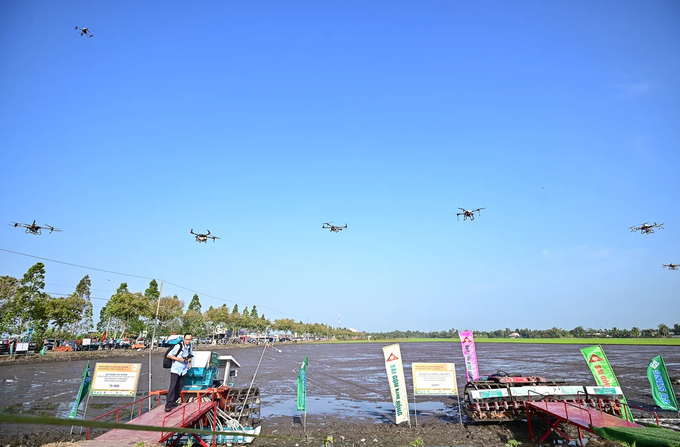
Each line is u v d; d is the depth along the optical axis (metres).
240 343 123.69
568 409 16.27
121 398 26.62
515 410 18.53
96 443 10.78
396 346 19.31
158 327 83.00
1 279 52.22
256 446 16.34
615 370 39.81
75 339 77.81
